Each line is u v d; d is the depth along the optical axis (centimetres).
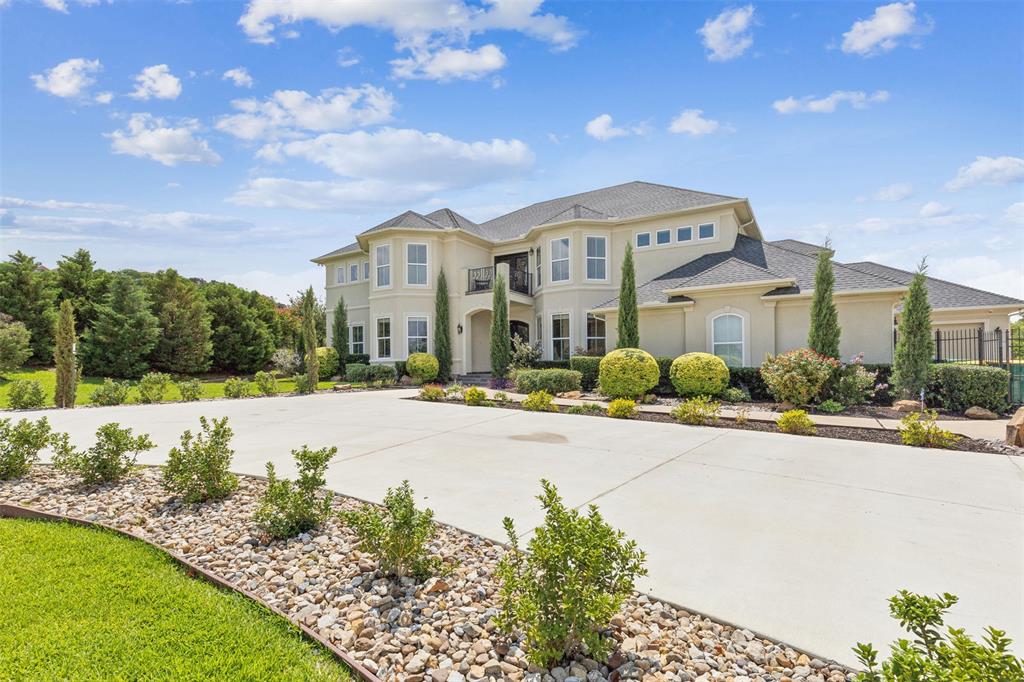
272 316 3416
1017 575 359
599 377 1579
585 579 271
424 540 373
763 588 342
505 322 2134
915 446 813
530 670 261
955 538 427
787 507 512
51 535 437
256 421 1138
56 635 288
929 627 291
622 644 281
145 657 270
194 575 369
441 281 2336
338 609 325
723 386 1423
